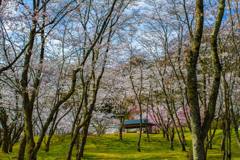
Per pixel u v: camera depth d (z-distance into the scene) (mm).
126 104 52156
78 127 19562
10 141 37656
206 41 28500
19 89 13281
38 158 33469
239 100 27750
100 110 51188
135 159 35531
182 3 29328
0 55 20234
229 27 23984
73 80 12812
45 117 35281
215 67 8992
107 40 21844
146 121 51031
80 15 20578
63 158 34000
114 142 48531
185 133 58938
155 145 46625
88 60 24000
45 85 24516
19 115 28016
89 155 37688
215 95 8711
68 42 23031
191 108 8406
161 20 35531
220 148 40031
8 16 15477
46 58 23312
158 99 49500
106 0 21562
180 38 34219
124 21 23312
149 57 43156
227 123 22859
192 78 8453
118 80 44312
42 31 13953
